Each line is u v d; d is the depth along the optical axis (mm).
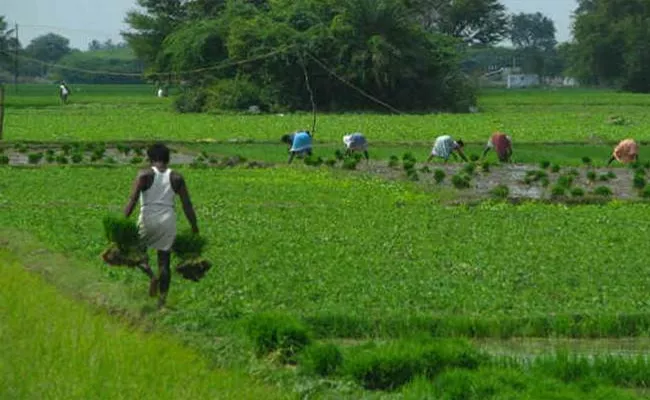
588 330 16656
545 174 39094
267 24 92062
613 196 35406
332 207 31062
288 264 20734
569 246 23812
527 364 14117
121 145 51844
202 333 15070
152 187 17094
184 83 96625
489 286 19062
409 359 13492
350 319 16297
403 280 19422
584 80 161875
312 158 44406
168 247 17125
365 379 13383
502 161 44969
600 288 19125
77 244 22438
